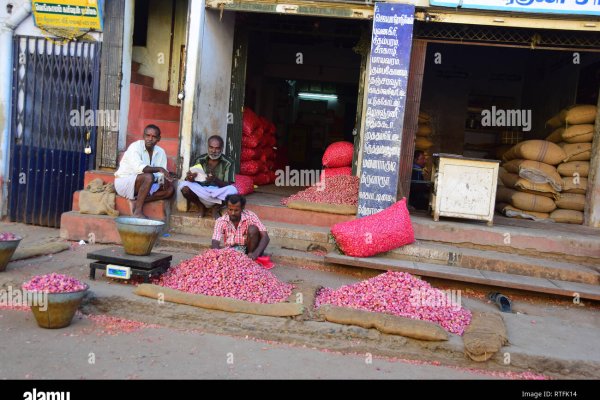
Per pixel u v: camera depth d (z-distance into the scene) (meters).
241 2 7.23
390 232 6.28
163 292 4.89
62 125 7.89
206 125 7.77
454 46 10.95
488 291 6.07
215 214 7.14
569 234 6.84
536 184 7.93
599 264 6.50
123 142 7.82
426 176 9.81
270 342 4.56
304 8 7.10
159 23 9.39
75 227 6.97
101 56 7.65
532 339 4.65
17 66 7.94
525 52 10.91
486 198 6.92
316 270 6.42
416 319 4.62
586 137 7.84
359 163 8.50
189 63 7.29
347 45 11.76
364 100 8.44
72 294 4.43
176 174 7.36
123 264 5.20
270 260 6.55
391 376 4.02
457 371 4.25
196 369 3.92
